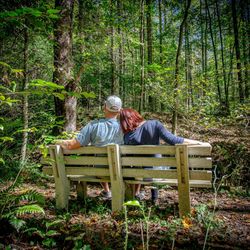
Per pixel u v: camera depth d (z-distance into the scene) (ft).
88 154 13.24
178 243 9.73
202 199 15.25
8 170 17.74
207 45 73.87
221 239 10.00
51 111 26.18
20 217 12.01
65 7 20.47
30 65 26.04
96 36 39.63
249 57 59.67
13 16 7.81
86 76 39.01
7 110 22.26
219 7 68.54
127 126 12.97
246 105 33.71
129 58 45.06
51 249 9.69
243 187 18.24
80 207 13.50
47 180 18.76
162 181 12.37
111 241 9.98
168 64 53.11
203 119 32.76
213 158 23.03
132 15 41.73
